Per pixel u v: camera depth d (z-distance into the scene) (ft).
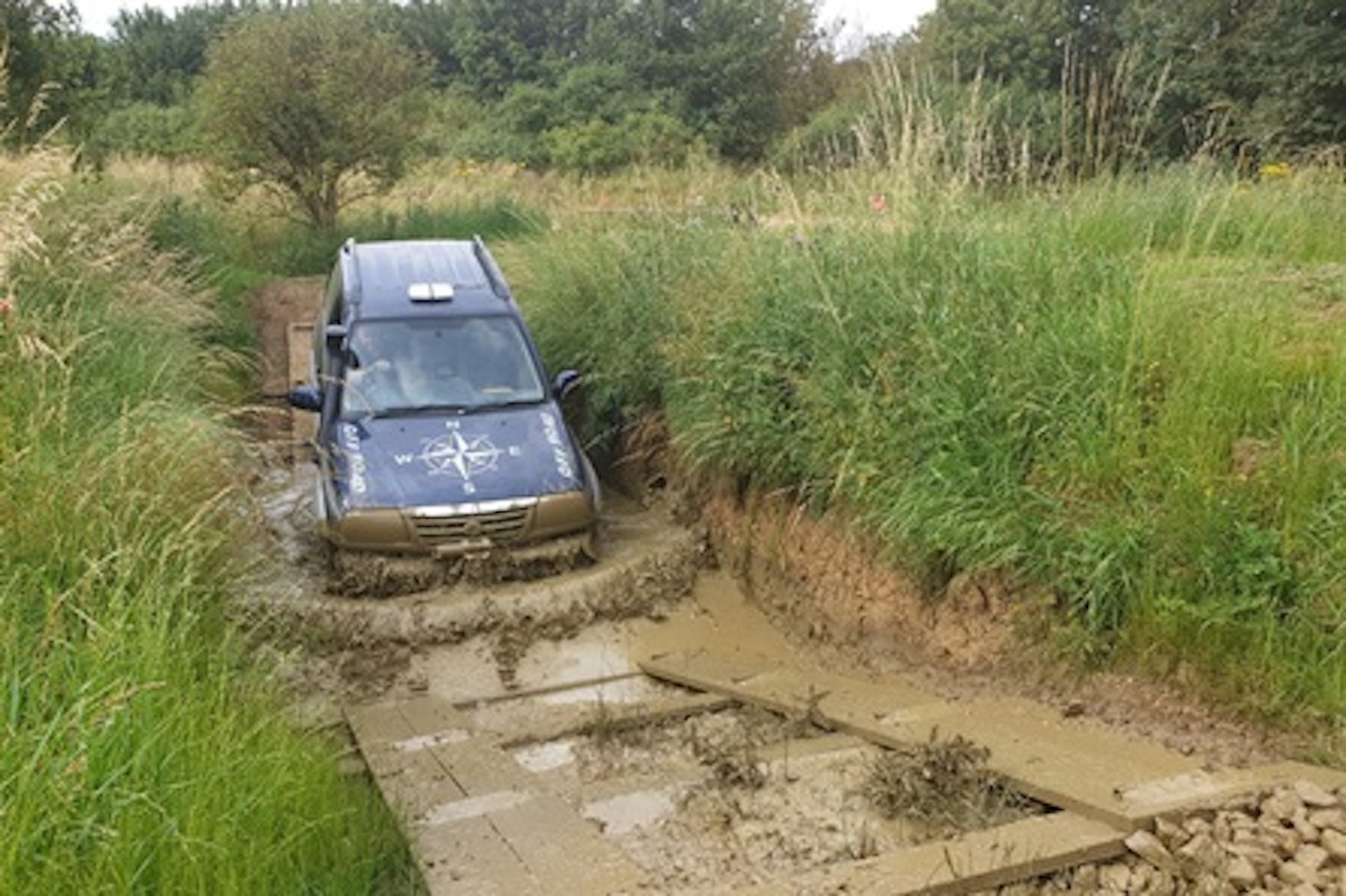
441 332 31.99
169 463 21.99
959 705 20.92
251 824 14.49
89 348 26.91
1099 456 21.48
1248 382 21.49
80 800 13.10
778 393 28.07
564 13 160.15
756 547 28.53
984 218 28.02
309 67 63.16
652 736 21.77
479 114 126.93
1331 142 57.72
